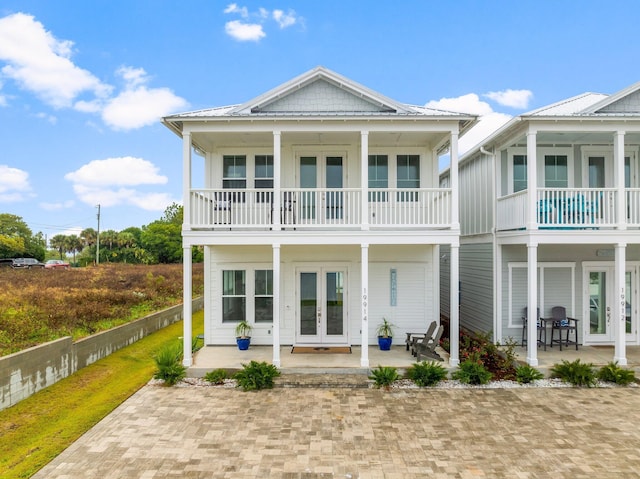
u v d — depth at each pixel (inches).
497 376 400.8
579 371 378.6
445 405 336.8
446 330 596.1
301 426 299.1
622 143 415.5
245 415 318.3
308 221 449.1
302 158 509.4
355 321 499.8
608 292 496.1
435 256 502.3
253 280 501.4
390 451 263.4
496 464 247.6
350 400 348.5
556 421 305.6
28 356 361.1
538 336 491.8
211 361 430.3
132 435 286.4
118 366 455.8
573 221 422.6
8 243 1788.9
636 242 413.1
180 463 250.1
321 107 480.1
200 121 417.4
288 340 497.7
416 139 485.1
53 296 653.3
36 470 243.6
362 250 420.2
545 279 494.9
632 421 305.0
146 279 1005.8
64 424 307.0
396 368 406.3
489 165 518.9
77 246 3144.7
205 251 502.3
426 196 501.7
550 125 417.4
